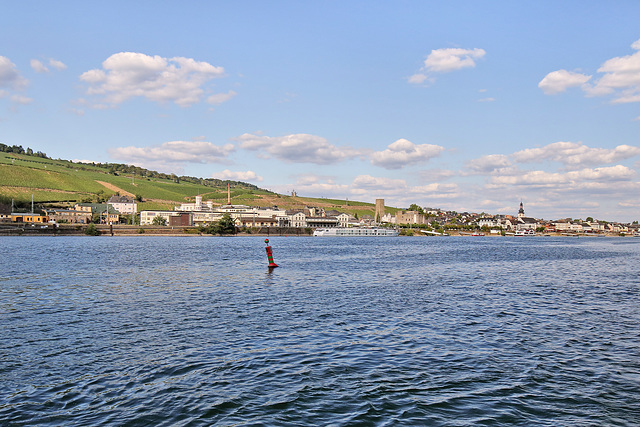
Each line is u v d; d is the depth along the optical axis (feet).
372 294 175.01
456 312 139.85
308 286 196.34
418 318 130.52
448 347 100.32
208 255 381.19
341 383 78.69
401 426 63.77
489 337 109.19
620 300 165.27
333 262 328.08
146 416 66.28
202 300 157.38
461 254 451.94
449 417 66.39
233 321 124.57
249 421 64.90
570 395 73.87
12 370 83.82
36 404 69.97
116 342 102.58
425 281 219.00
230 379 80.23
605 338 108.78
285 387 76.84
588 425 64.03
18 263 285.84
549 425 64.13
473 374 83.15
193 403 70.44
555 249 604.49
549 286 204.23
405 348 99.35
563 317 133.18
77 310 137.59
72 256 348.79
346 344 102.32
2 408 68.49
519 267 306.76
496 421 65.16
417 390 75.82
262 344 101.86
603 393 74.69
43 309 138.62
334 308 144.97
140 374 82.33
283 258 362.53
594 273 267.59
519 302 159.22
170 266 278.05
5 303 147.74
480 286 202.08
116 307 142.92
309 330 115.14
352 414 67.21
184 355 93.25
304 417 66.23
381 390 75.72
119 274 232.12
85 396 72.84
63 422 64.54
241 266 284.61
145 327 116.88
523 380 80.28
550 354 95.30
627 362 90.22
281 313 136.05
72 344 100.73
